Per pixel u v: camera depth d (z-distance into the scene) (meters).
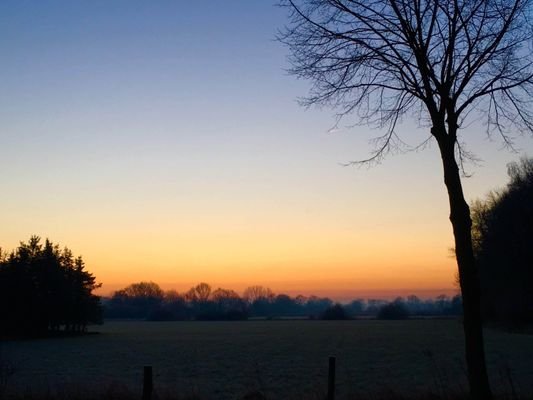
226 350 63.75
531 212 74.06
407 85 13.90
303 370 38.69
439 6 12.94
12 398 17.61
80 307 114.69
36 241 109.06
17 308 102.94
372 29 13.54
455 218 13.09
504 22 13.11
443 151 13.37
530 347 54.66
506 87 13.73
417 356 48.97
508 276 80.56
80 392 18.56
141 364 47.12
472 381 12.55
